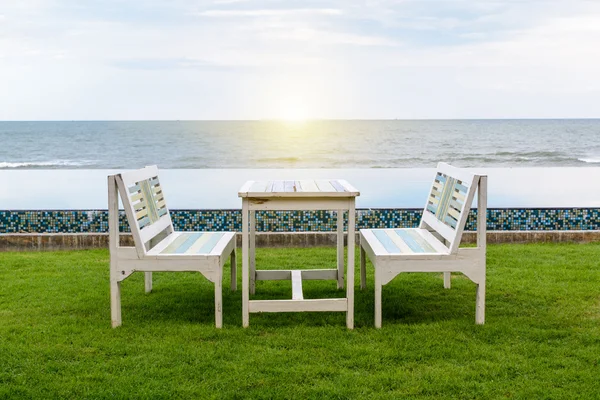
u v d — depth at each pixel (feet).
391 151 131.64
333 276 18.51
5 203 39.09
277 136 152.87
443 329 14.46
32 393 11.12
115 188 14.60
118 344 13.51
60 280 19.43
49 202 39.58
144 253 14.64
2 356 12.84
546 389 11.23
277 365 12.36
